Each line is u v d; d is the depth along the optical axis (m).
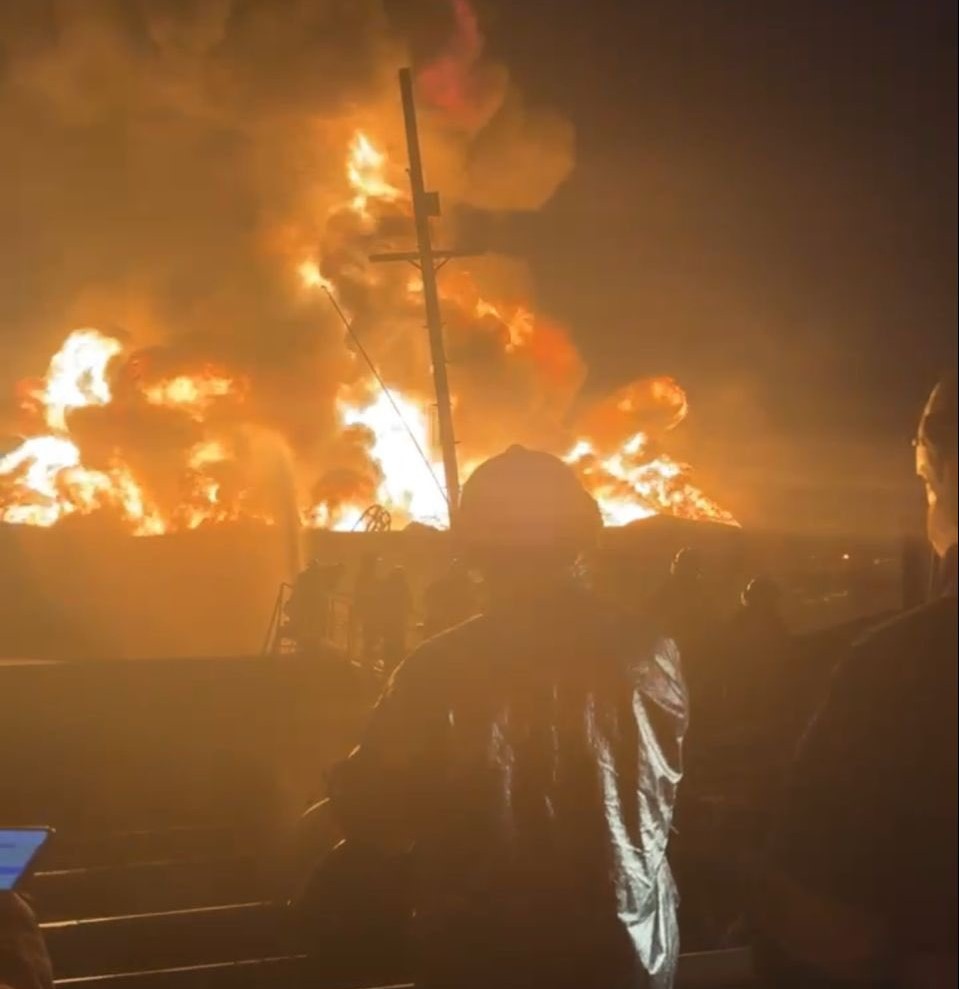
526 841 2.77
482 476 2.96
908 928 2.11
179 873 8.05
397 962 3.37
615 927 2.75
